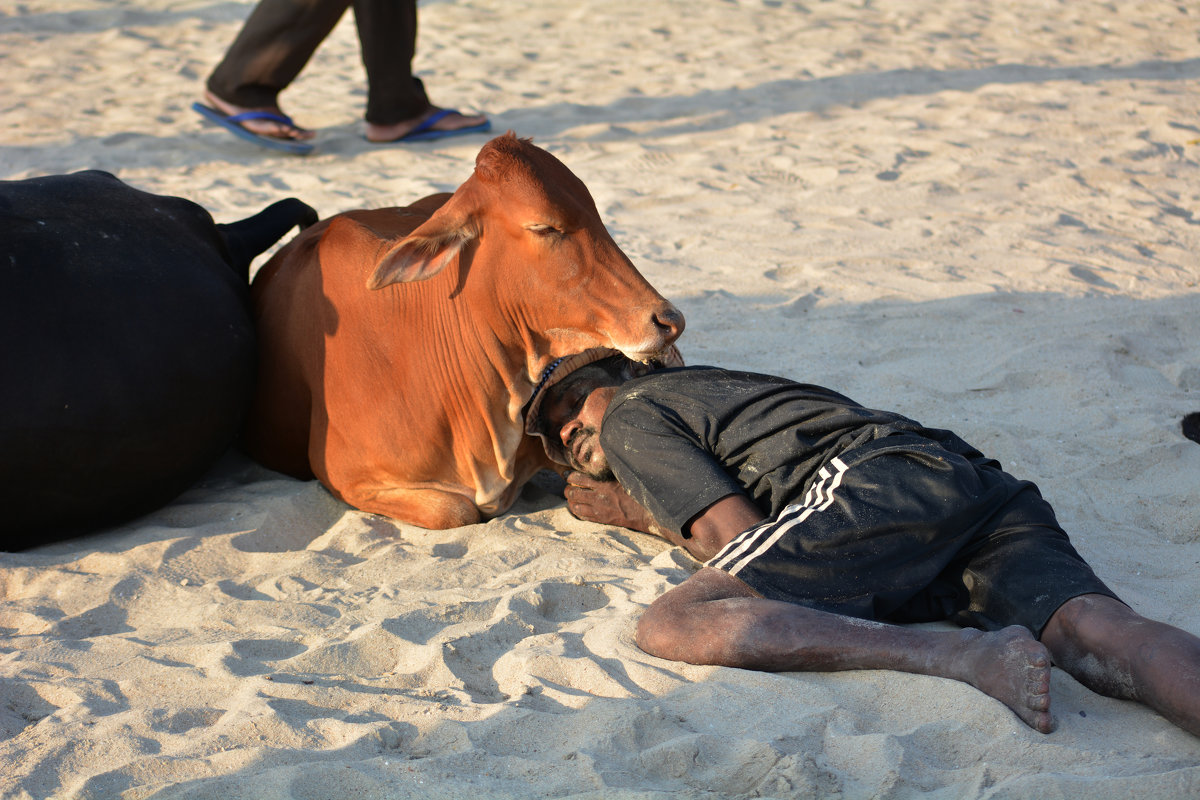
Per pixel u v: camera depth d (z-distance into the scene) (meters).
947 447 3.62
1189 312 5.98
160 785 2.74
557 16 14.75
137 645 3.45
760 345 5.72
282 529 4.30
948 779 2.70
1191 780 2.58
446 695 3.16
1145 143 8.95
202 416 4.25
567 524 4.32
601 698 3.09
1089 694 3.05
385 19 9.36
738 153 9.21
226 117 9.52
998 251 6.94
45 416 3.83
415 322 4.20
